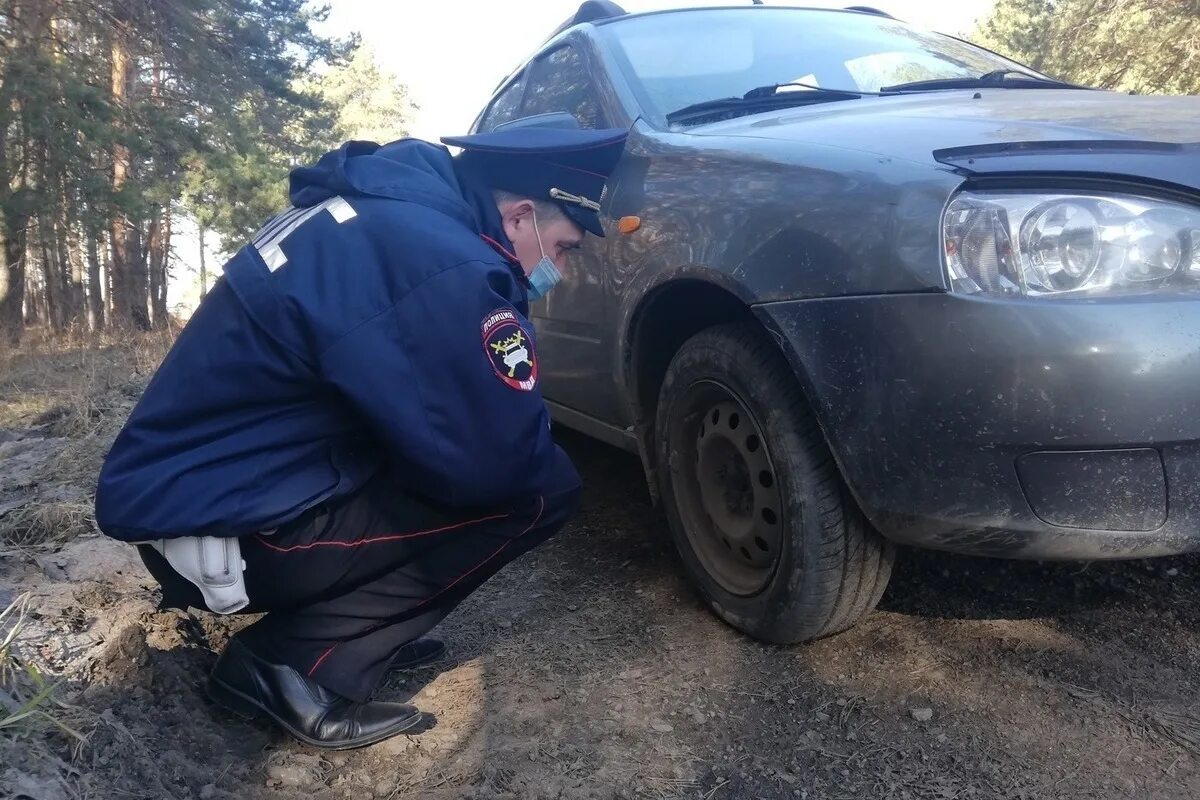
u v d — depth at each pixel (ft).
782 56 10.23
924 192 5.88
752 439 7.32
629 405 8.62
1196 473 5.52
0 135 41.52
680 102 9.34
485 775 6.07
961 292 5.66
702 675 7.21
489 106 14.44
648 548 9.75
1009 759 6.00
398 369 5.25
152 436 5.58
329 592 6.21
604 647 7.73
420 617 6.64
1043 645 7.25
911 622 7.75
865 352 6.06
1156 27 50.55
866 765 6.06
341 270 5.37
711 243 7.17
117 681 6.35
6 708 5.38
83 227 43.37
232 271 5.65
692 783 5.98
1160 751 5.94
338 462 5.85
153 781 5.38
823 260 6.30
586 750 6.34
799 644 7.50
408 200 5.65
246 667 6.39
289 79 64.13
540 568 9.48
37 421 15.49
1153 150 5.90
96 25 45.50
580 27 11.10
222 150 50.29
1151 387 5.34
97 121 41.45
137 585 8.03
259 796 5.82
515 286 5.80
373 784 6.05
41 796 4.73
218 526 5.50
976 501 5.79
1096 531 5.59
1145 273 5.50
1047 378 5.43
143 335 33.86
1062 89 9.73
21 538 9.29
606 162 6.13
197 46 50.93
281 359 5.47
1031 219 5.57
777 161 7.04
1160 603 7.71
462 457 5.43
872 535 6.84
